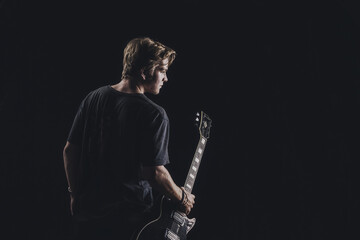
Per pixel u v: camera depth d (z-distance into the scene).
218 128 4.57
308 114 4.36
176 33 4.39
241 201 4.53
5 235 3.84
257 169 4.53
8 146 3.86
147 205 2.03
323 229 4.31
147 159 1.94
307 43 4.20
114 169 1.94
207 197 4.55
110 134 1.95
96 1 4.09
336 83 4.18
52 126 3.99
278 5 4.15
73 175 2.12
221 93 4.55
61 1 3.93
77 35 4.08
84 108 2.07
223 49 4.48
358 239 4.20
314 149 4.35
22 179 3.89
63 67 4.04
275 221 4.46
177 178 4.51
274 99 4.46
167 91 4.52
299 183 4.41
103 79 4.16
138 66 2.04
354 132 4.17
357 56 4.02
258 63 4.45
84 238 2.01
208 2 4.29
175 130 4.53
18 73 3.85
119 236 1.97
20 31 3.80
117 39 4.21
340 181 4.25
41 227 3.92
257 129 4.53
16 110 3.87
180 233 2.21
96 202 1.96
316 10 4.02
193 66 4.51
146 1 4.25
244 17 4.34
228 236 4.50
